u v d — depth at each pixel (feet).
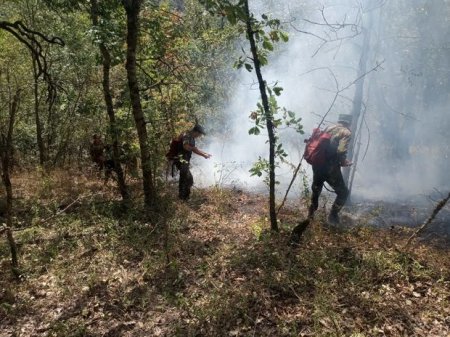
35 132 40.16
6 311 15.19
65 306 15.35
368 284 15.06
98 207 23.66
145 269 17.07
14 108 16.62
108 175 28.84
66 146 38.96
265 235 18.20
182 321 14.14
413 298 14.39
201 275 16.55
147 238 19.62
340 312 13.85
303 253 16.97
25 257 18.67
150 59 24.21
